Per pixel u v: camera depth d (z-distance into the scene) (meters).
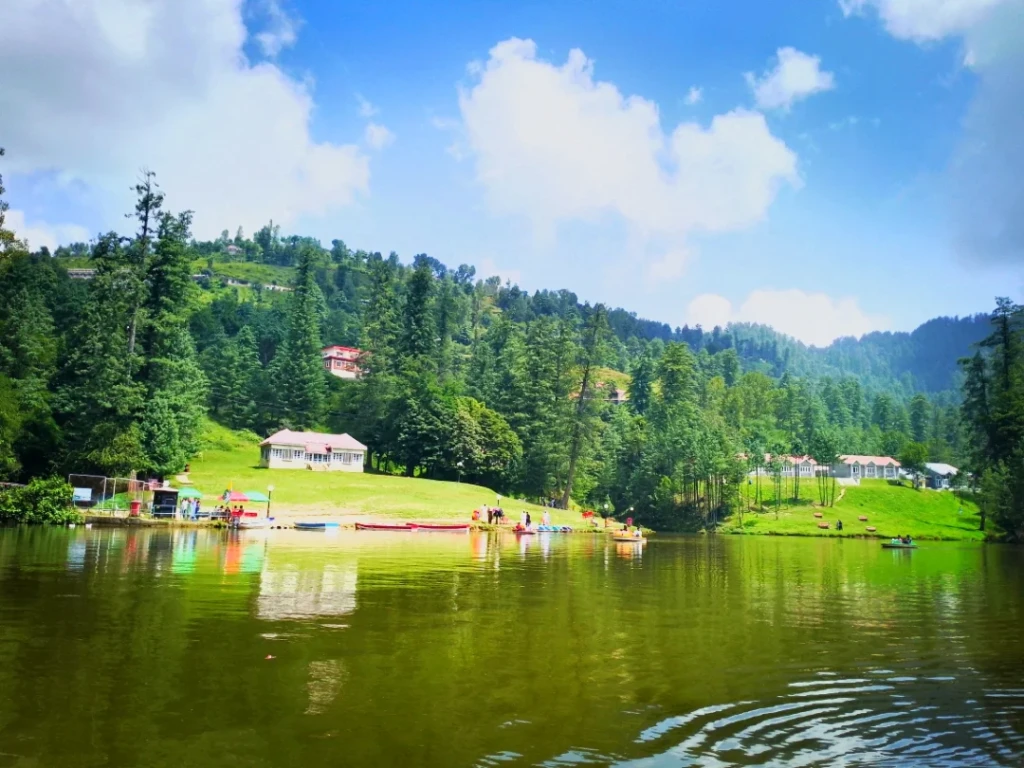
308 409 103.06
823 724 9.66
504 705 10.03
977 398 84.56
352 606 17.36
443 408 91.12
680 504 96.69
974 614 19.69
